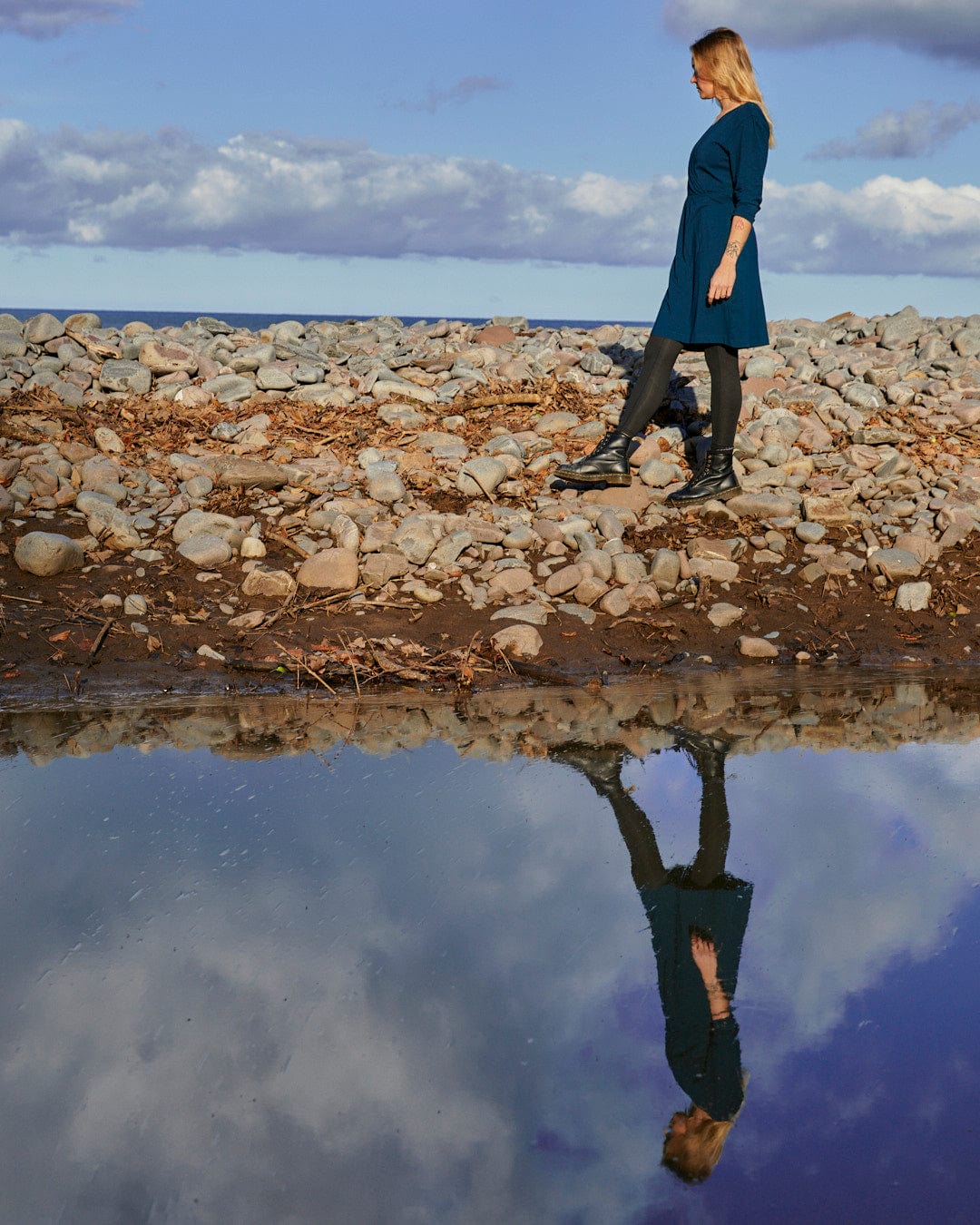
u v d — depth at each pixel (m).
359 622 4.03
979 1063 1.48
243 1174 1.26
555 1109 1.39
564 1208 1.20
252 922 1.90
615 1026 1.58
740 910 1.96
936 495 5.25
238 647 3.79
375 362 6.85
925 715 3.30
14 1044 1.52
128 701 3.33
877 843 2.29
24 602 3.96
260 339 7.77
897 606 4.41
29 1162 1.28
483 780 2.66
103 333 6.99
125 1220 1.18
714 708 3.36
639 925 1.90
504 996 1.66
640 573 4.43
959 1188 1.23
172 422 5.71
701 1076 1.44
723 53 4.55
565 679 3.68
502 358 7.02
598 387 6.50
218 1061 1.49
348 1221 1.18
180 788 2.58
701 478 4.99
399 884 2.06
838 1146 1.31
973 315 8.51
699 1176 1.25
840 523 4.93
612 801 2.53
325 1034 1.55
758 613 4.32
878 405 6.39
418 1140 1.31
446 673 3.68
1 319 6.75
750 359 7.01
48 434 5.35
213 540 4.41
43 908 1.95
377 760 2.81
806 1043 1.54
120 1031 1.55
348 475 5.16
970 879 2.10
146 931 1.87
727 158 4.58
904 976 1.72
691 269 4.73
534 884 2.08
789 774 2.73
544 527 4.73
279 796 2.54
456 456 5.41
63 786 2.58
